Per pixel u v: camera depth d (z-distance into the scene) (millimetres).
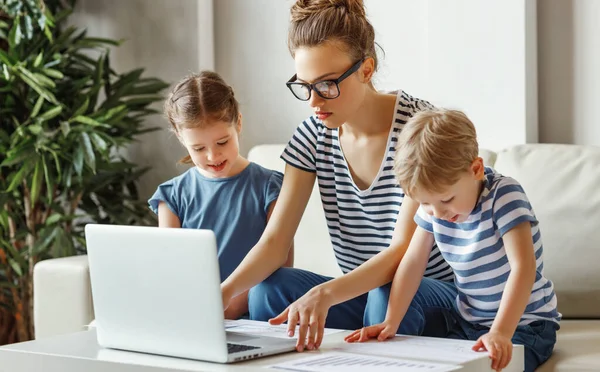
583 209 2381
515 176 2498
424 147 1710
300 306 1734
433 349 1630
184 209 2510
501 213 1792
